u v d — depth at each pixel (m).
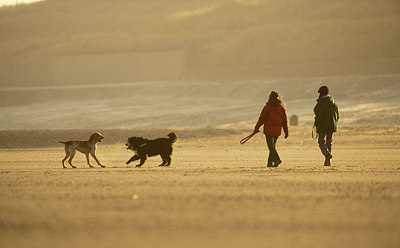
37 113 80.62
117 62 135.62
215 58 136.38
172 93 94.38
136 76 133.88
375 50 123.38
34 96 101.56
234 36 148.25
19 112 83.56
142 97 93.00
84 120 69.69
